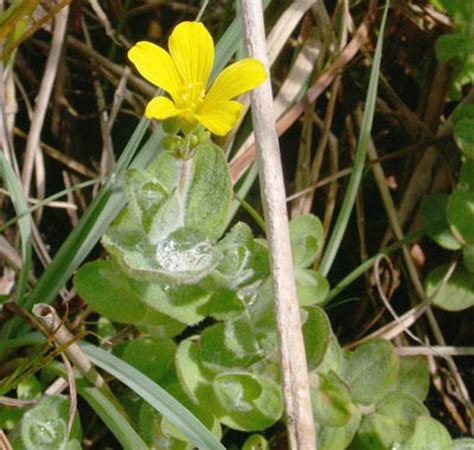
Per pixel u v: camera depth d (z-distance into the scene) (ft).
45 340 0.37
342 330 0.48
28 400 0.37
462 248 0.45
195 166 0.37
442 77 0.48
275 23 0.48
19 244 0.46
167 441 0.37
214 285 0.37
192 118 0.33
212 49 0.33
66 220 0.49
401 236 0.47
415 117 0.49
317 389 0.37
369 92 0.41
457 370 0.47
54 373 0.40
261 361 0.38
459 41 0.45
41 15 0.47
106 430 0.42
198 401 0.36
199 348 0.37
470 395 0.46
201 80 0.33
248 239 0.37
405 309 0.48
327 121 0.48
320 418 0.37
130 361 0.39
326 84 0.46
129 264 0.34
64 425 0.35
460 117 0.46
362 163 0.42
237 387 0.36
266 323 0.37
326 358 0.39
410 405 0.40
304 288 0.40
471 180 0.44
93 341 0.43
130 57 0.32
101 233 0.38
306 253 0.41
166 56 0.33
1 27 0.37
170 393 0.38
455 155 0.48
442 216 0.46
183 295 0.37
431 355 0.45
